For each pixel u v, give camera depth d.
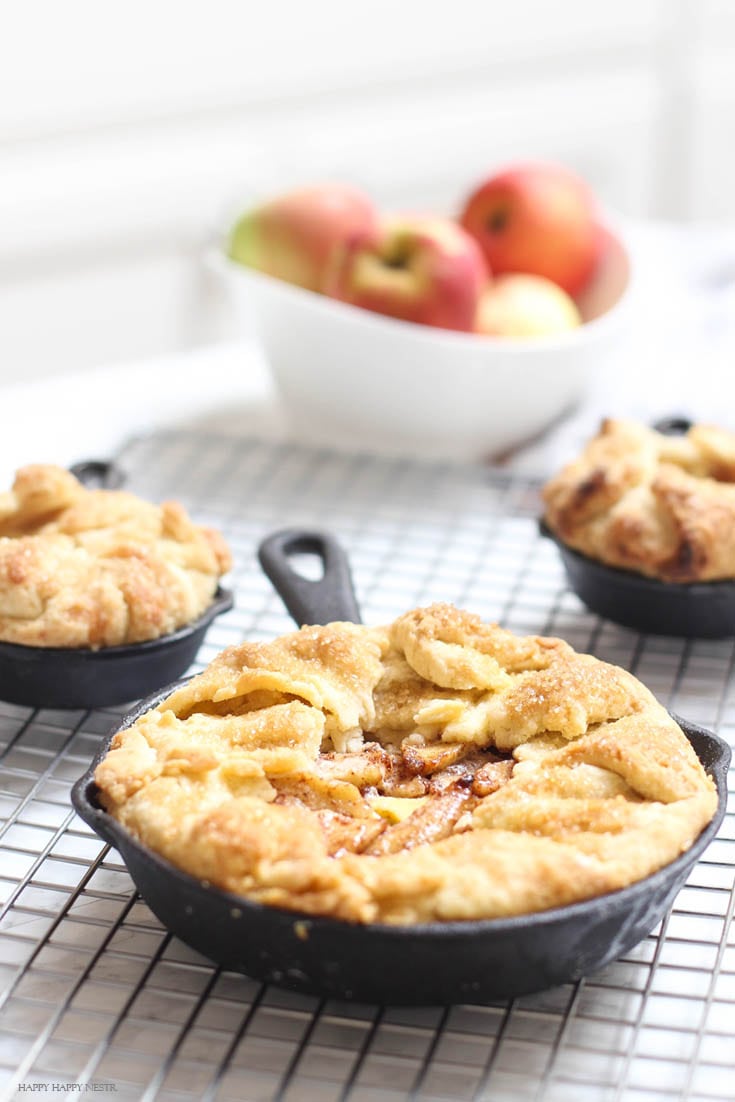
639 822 0.85
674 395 1.20
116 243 1.54
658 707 0.90
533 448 1.17
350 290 1.14
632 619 1.01
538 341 1.12
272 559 0.98
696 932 0.88
